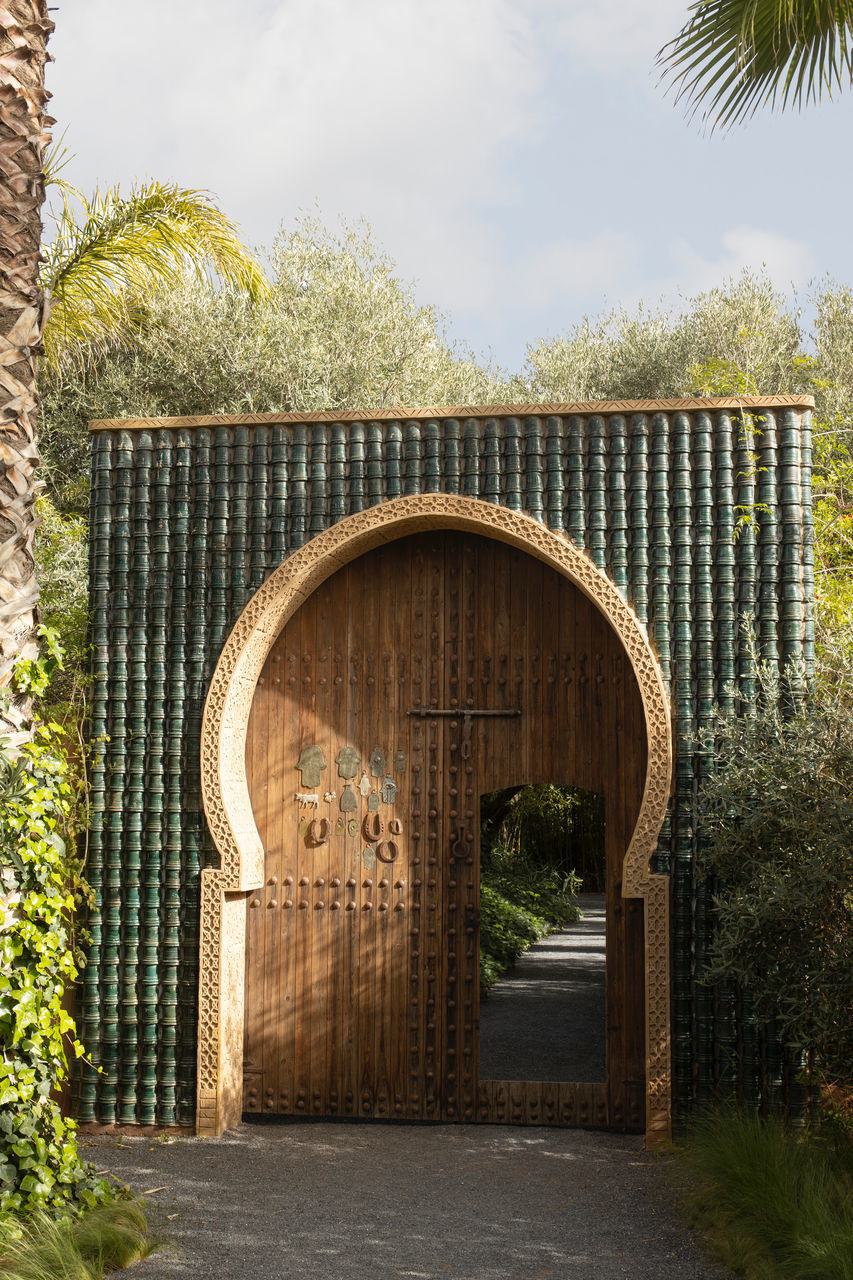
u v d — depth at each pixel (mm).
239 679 7195
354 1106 7148
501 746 7281
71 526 11000
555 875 18375
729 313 17734
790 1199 4910
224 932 6953
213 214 9586
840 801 5801
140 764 7254
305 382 14938
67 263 9438
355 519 7113
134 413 15016
